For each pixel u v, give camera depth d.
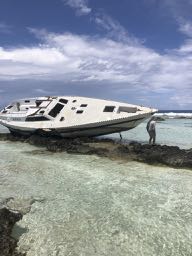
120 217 9.49
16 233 8.48
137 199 10.93
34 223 9.07
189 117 70.31
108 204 10.48
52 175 14.02
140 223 9.11
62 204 10.48
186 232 8.59
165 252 7.65
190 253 7.61
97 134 22.77
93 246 7.90
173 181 13.05
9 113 26.83
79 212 9.84
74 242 8.07
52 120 23.30
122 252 7.65
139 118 21.48
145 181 13.04
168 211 9.91
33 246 7.85
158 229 8.76
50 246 7.87
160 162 16.09
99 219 9.35
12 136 25.69
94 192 11.66
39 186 12.39
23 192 11.63
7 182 12.90
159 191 11.76
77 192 11.67
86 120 22.02
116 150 18.59
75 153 18.95
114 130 22.22
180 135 29.56
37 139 22.55
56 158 17.67
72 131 22.42
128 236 8.38
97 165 15.93
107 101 22.94
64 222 9.16
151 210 9.98
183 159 15.63
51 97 25.50
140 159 16.80
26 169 15.08
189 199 10.94
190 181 13.05
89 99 23.50
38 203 10.55
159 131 33.75
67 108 23.33
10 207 10.14
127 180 13.20
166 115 75.94
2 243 7.81
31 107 25.59
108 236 8.38
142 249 7.78
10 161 16.81
